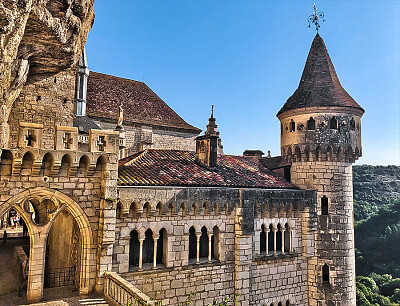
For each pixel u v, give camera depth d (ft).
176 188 59.16
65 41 53.57
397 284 188.96
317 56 94.58
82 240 50.06
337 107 82.74
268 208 71.82
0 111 54.75
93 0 59.52
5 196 44.27
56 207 47.88
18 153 43.93
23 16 39.50
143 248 58.85
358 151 85.30
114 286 47.01
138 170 64.64
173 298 58.13
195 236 64.85
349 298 78.74
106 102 113.80
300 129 85.10
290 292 75.05
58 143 47.98
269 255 72.74
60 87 81.51
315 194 80.69
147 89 136.05
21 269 56.13
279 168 90.12
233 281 65.87
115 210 50.78
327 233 79.82
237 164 85.92
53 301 45.75
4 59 42.22
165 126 120.78
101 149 51.19
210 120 116.06
